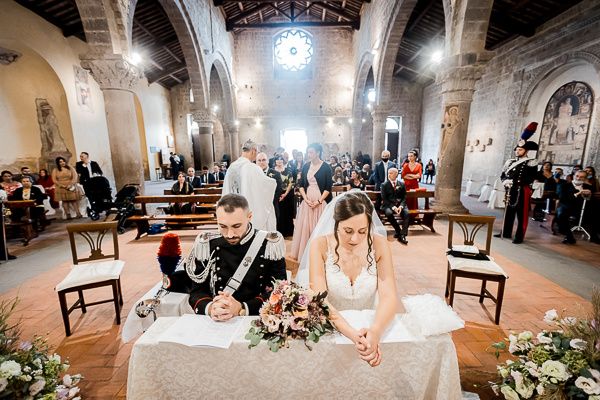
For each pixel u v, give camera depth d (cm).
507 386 138
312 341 111
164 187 1276
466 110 587
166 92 1673
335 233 152
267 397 119
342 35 1664
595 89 691
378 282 153
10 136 828
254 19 1590
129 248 483
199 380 116
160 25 1040
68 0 773
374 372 117
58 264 415
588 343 123
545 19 781
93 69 537
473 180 1067
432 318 125
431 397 124
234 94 1634
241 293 151
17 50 780
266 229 313
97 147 1025
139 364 114
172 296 181
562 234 543
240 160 311
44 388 129
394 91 1722
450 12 568
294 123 1748
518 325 259
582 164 725
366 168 973
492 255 433
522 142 486
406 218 496
